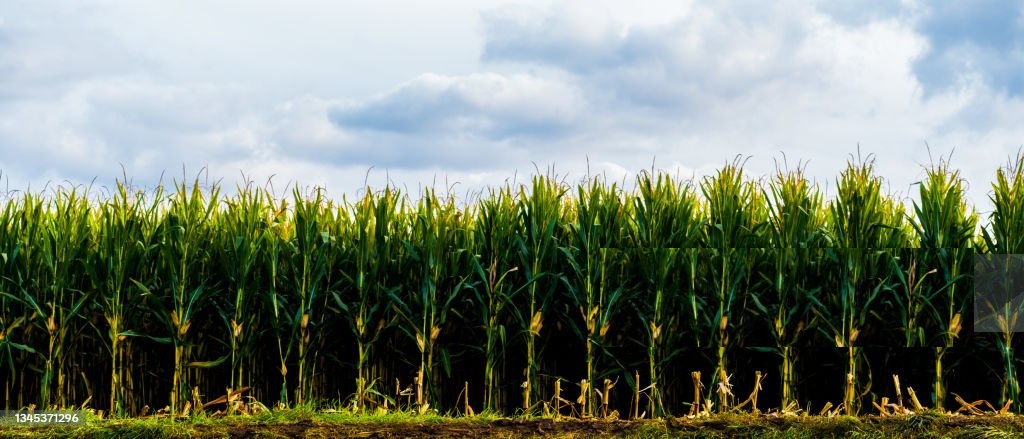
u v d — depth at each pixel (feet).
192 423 20.25
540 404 23.61
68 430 19.27
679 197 24.43
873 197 22.80
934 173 23.45
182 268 22.95
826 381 23.88
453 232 24.32
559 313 23.57
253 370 24.22
